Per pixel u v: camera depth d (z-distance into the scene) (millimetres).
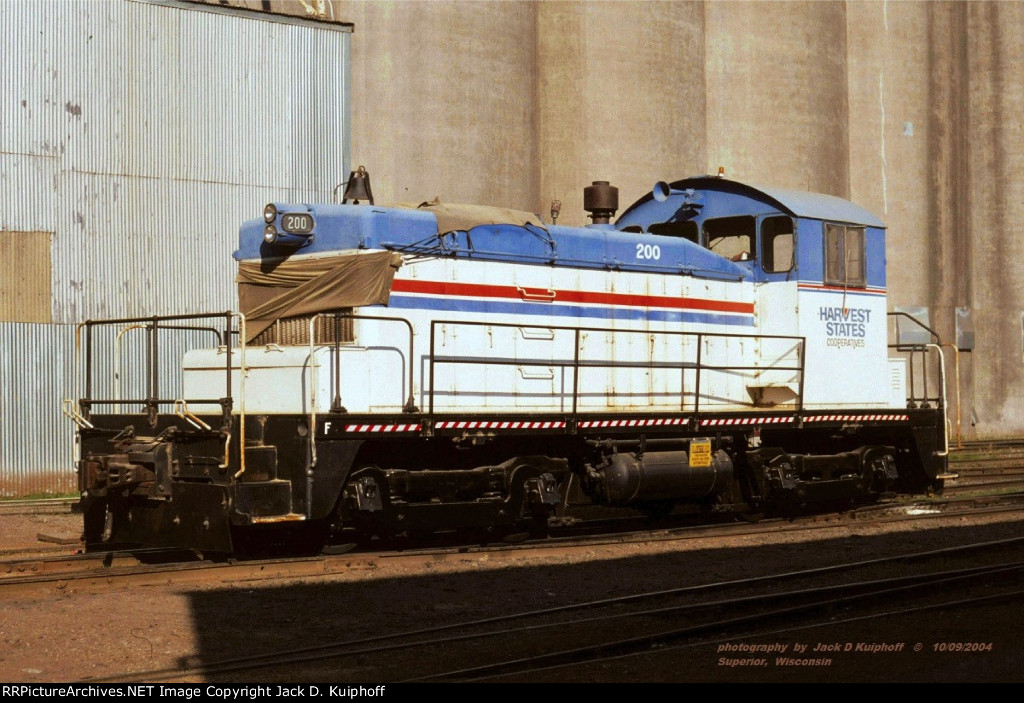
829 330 13836
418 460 11289
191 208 18172
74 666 7027
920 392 28672
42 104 16969
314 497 9938
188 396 11641
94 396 17312
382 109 21234
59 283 17078
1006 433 30688
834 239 13945
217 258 18406
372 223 10688
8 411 16688
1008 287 30891
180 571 9570
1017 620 8289
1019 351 30922
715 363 13367
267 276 11234
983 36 30938
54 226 17031
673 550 11586
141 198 17750
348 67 19812
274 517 9812
